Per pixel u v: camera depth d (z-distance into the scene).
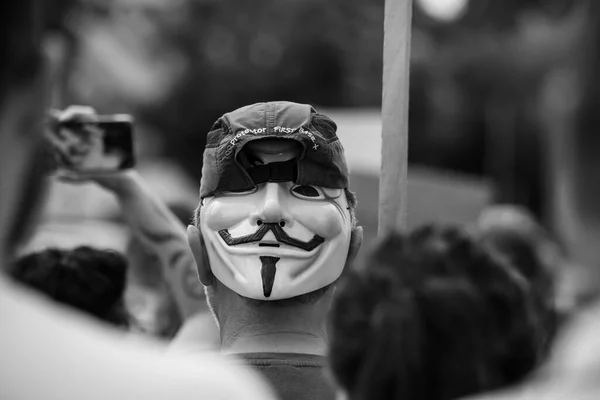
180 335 3.17
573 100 1.16
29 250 2.84
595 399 1.25
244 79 19.55
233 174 2.51
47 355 1.24
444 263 1.61
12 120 1.23
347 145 9.19
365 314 1.60
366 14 19.88
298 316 2.52
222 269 2.54
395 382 1.55
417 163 18.75
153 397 1.24
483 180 16.89
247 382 1.33
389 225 2.63
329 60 19.66
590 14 1.14
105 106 18.36
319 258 2.51
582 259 1.19
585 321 1.28
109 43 18.38
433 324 1.55
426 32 18.50
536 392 1.37
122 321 2.98
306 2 19.73
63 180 3.14
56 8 7.43
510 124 15.47
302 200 2.52
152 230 3.23
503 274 1.61
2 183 1.25
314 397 2.45
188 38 19.80
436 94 18.52
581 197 1.16
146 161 18.88
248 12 19.94
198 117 19.66
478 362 1.54
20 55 1.21
